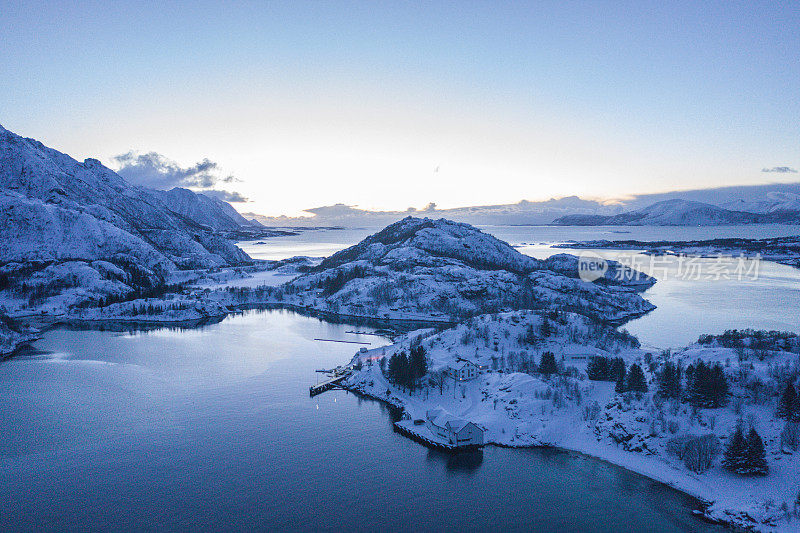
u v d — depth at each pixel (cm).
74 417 17138
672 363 17938
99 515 11731
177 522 11494
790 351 19888
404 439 15725
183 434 15900
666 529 11369
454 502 12406
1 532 11144
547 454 14762
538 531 11356
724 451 13438
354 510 12038
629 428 14825
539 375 19612
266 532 11194
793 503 11569
